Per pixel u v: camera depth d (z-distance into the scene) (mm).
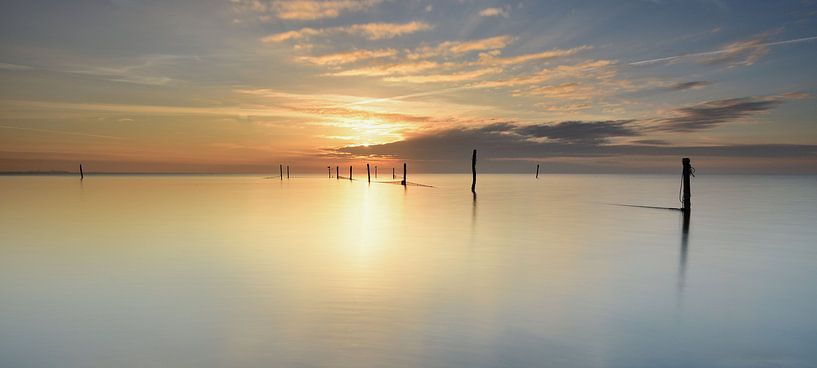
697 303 9711
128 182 94562
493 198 45156
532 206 35281
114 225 22516
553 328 8133
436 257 14539
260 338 7578
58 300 9695
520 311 9055
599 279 11758
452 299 9812
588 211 30859
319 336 7664
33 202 37125
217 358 6855
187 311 8945
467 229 21562
